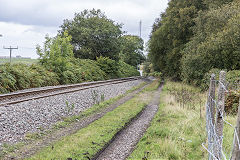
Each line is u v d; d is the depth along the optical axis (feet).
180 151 18.33
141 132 25.77
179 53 87.40
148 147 19.99
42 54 73.05
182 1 88.74
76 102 39.78
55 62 72.43
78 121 29.84
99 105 40.04
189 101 39.45
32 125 25.30
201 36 63.52
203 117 28.19
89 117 32.30
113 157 18.72
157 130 23.91
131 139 23.39
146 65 225.56
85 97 45.21
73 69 83.76
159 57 112.98
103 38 126.00
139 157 17.94
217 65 55.72
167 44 101.35
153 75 194.90
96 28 123.95
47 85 62.28
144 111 38.40
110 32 126.52
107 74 118.62
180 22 84.48
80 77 84.58
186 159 17.35
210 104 16.88
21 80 50.93
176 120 28.86
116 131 24.75
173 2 96.63
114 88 66.69
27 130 23.76
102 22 131.03
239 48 47.06
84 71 92.43
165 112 34.55
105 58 120.98
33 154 18.30
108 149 20.47
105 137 22.36
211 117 16.81
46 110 31.32
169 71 107.14
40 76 59.82
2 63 52.06
